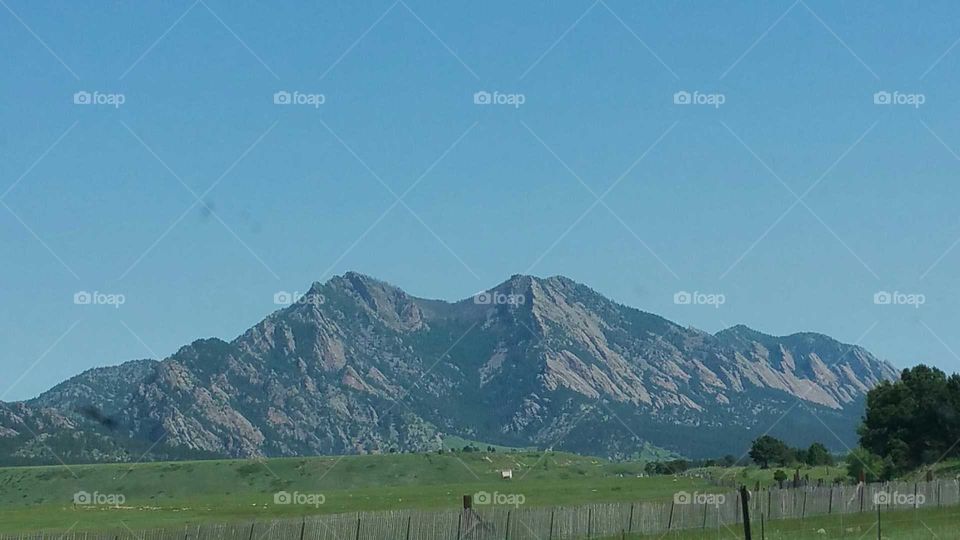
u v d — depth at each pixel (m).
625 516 72.38
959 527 67.44
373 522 66.81
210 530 65.94
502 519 68.94
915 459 128.38
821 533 64.69
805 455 173.50
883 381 137.50
